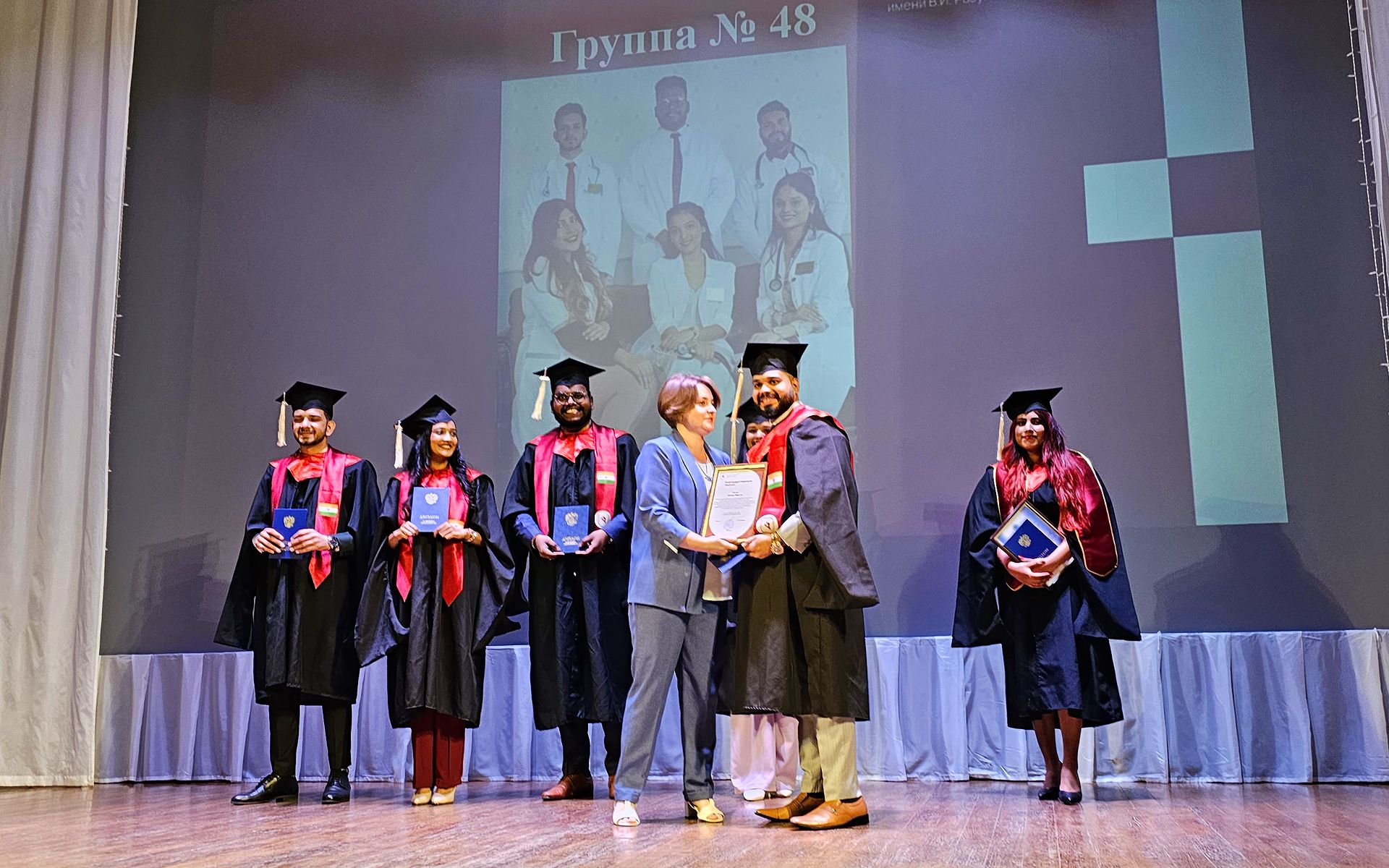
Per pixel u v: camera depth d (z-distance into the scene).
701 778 3.72
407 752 5.61
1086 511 4.50
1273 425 5.38
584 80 6.25
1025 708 4.32
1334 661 5.09
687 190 6.05
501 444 5.98
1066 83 5.82
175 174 6.55
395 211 6.32
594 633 4.61
